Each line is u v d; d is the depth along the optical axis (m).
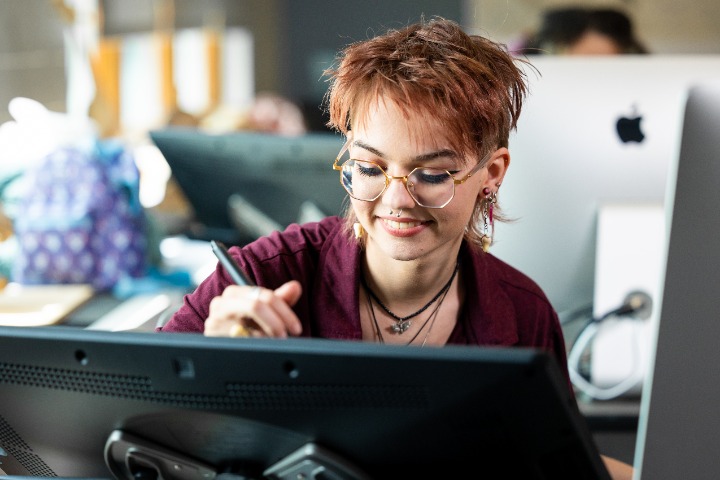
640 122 1.67
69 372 0.87
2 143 3.28
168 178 3.63
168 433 0.89
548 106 1.67
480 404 0.78
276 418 0.84
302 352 0.79
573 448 0.81
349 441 0.84
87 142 2.75
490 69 1.11
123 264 2.62
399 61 1.07
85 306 2.34
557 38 3.01
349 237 1.24
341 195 1.92
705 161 0.80
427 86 1.03
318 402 0.81
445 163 1.07
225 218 2.03
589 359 1.79
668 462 0.89
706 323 0.84
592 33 2.74
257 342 0.80
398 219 1.09
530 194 1.71
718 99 0.79
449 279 1.25
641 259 1.72
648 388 0.88
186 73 4.51
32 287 2.54
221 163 1.96
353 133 1.10
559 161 1.69
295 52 4.68
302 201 1.95
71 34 4.16
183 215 3.45
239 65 4.64
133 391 0.86
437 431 0.81
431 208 1.08
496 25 4.23
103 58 4.25
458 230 1.13
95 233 2.62
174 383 0.84
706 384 0.86
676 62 1.65
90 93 4.21
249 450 0.89
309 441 0.85
